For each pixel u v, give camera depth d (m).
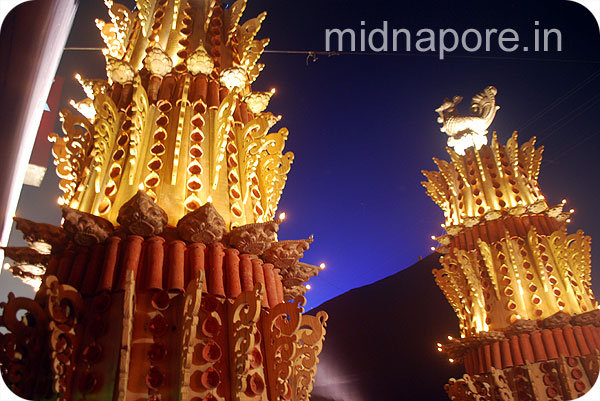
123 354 3.14
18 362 3.42
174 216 4.39
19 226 3.84
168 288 3.77
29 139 4.69
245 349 3.56
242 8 6.61
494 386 9.20
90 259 3.92
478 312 10.05
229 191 4.96
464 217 10.60
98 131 4.83
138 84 4.72
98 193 4.64
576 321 8.88
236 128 5.61
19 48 2.98
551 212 10.41
